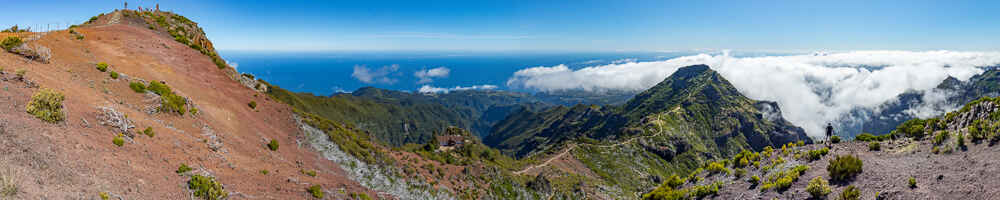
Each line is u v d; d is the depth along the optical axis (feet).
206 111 139.85
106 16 228.22
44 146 60.64
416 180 180.45
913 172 90.22
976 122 95.96
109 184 61.36
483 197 207.82
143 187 67.26
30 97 79.25
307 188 112.98
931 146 103.30
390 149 239.30
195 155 96.12
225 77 201.98
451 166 240.53
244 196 88.07
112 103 100.53
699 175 152.76
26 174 50.75
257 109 176.55
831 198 90.68
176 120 113.91
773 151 144.46
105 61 141.18
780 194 103.55
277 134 158.30
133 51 171.53
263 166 116.06
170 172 79.87
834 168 100.22
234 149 118.32
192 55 209.05
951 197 75.36
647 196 146.92
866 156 110.83
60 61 118.83
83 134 73.87
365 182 153.28
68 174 57.00
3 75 83.25
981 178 76.48
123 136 83.51
